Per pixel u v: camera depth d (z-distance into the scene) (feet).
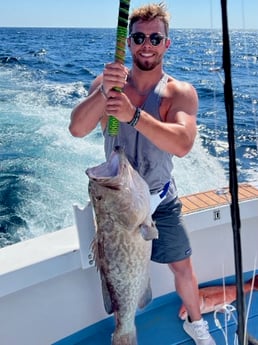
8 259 6.40
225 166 21.25
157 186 6.10
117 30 4.51
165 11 5.61
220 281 8.24
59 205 17.83
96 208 5.28
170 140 5.14
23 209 17.37
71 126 5.75
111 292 5.67
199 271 8.13
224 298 7.47
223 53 4.34
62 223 16.55
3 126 28.22
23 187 19.07
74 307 6.95
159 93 5.74
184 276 6.64
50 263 6.37
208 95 36.99
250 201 7.99
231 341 6.81
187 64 55.36
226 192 8.36
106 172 5.17
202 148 23.35
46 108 33.94
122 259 5.40
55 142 25.09
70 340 6.94
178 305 7.72
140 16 5.54
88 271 6.95
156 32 5.53
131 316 5.82
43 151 23.49
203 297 7.70
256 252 8.45
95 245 5.57
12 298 6.40
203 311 7.52
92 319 7.16
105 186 5.04
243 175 19.34
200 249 8.04
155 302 7.71
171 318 7.41
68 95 39.27
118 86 4.67
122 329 5.88
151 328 7.20
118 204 5.10
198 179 19.66
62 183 19.79
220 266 8.23
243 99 27.91
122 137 5.85
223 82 4.46
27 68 56.44
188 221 7.57
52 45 92.12
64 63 62.59
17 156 22.65
